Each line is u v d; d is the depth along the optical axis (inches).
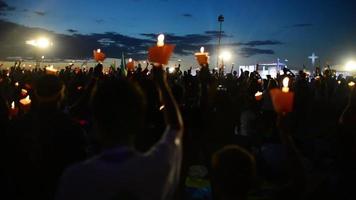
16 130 152.5
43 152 151.5
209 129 234.5
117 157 81.1
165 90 96.6
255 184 114.1
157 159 83.7
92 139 201.2
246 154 110.3
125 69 559.2
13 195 151.8
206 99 230.8
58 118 153.7
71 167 80.8
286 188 114.1
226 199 109.7
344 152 194.1
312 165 297.1
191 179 297.6
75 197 78.2
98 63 293.7
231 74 785.6
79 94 395.9
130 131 83.7
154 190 81.4
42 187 152.4
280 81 634.2
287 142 109.3
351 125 191.3
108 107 82.0
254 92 697.6
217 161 110.7
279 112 107.0
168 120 94.5
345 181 191.9
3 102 175.5
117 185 78.5
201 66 220.8
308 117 586.6
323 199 197.0
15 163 151.9
